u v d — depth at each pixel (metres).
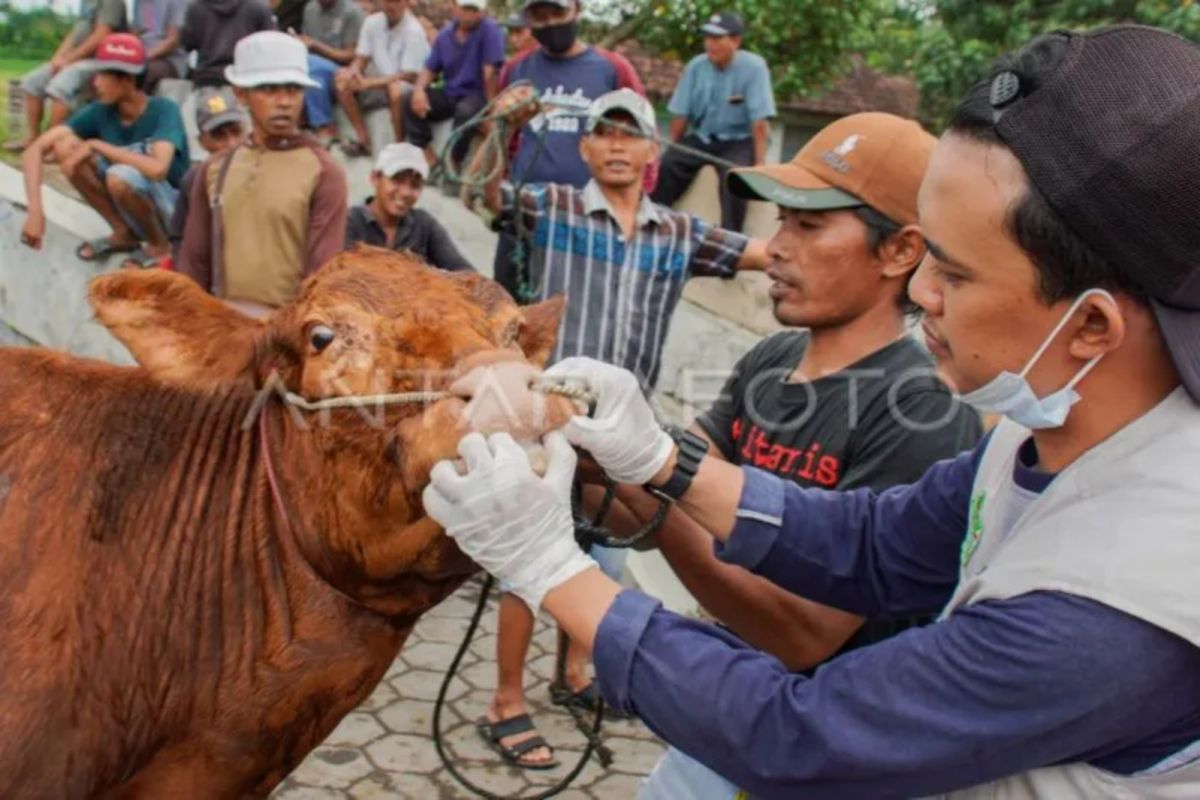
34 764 1.67
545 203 3.78
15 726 1.64
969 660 1.32
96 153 6.34
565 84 5.36
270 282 4.22
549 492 1.50
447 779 3.67
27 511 1.75
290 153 4.28
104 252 6.65
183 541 1.83
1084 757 1.34
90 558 1.76
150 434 1.87
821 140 2.26
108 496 1.80
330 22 8.28
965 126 1.35
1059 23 7.97
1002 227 1.30
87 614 1.73
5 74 9.20
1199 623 1.22
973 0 8.65
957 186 1.34
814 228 2.23
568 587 1.51
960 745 1.32
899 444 2.07
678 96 6.79
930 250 1.39
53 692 1.68
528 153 5.09
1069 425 1.41
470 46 7.03
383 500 1.67
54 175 7.86
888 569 1.84
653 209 3.88
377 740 3.85
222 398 1.90
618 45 11.91
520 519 1.49
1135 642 1.24
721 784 2.03
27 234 6.58
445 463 1.51
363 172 7.65
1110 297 1.29
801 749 1.41
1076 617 1.26
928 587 1.84
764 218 6.36
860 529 1.86
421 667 4.34
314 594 1.82
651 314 3.85
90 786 1.75
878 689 1.37
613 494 1.96
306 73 4.30
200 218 4.34
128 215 6.56
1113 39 1.29
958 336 1.39
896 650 1.38
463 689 4.21
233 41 7.08
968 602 1.41
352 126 7.84
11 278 7.25
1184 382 1.30
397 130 7.44
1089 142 1.24
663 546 2.06
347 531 1.74
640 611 1.50
